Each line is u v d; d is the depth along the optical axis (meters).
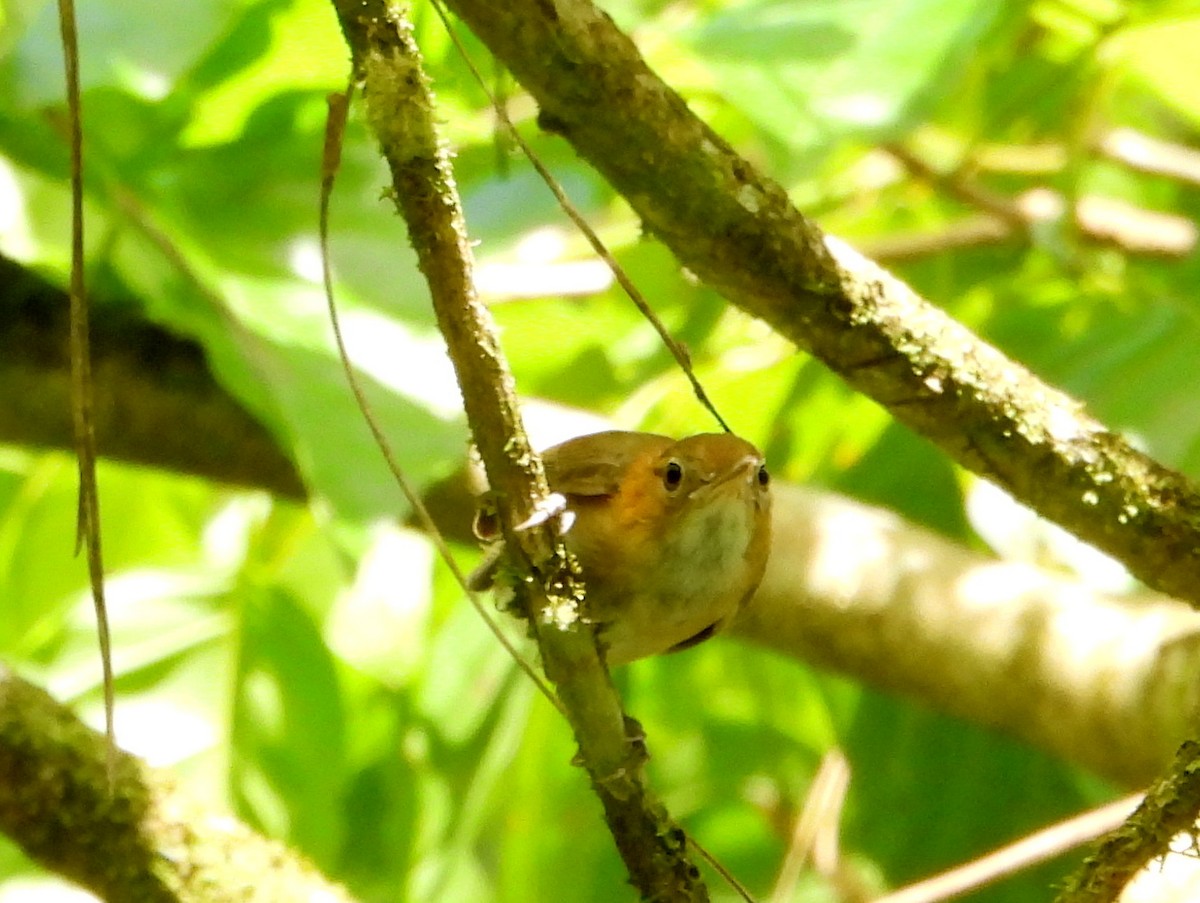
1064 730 3.13
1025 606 3.14
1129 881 3.04
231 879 3.09
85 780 3.09
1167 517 3.06
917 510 3.19
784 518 3.16
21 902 3.20
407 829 3.21
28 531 3.22
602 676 3.04
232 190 3.12
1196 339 3.15
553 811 3.22
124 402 3.16
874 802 3.20
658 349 3.20
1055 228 3.19
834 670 3.15
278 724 3.21
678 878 3.05
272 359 3.10
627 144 3.04
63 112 3.12
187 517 3.24
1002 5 3.13
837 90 3.12
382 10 3.02
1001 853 3.11
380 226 3.12
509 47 3.03
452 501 3.15
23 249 3.13
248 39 3.12
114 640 3.21
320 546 3.23
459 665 3.21
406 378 3.10
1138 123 3.32
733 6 3.15
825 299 3.05
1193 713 3.09
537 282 3.18
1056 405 3.06
